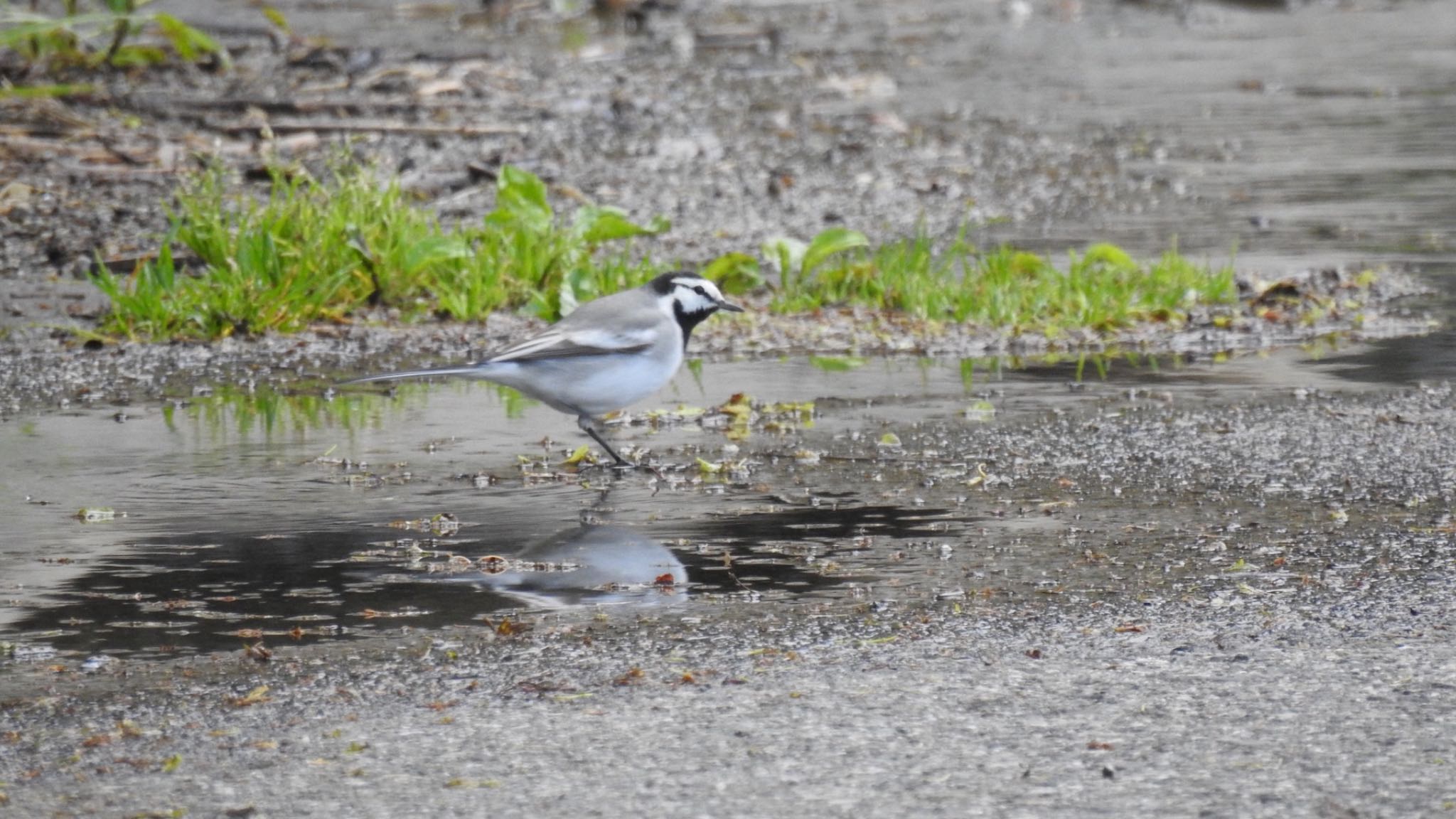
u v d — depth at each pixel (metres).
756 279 17.48
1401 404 13.08
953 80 33.09
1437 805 6.34
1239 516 10.21
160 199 20.42
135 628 8.38
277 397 13.70
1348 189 23.30
